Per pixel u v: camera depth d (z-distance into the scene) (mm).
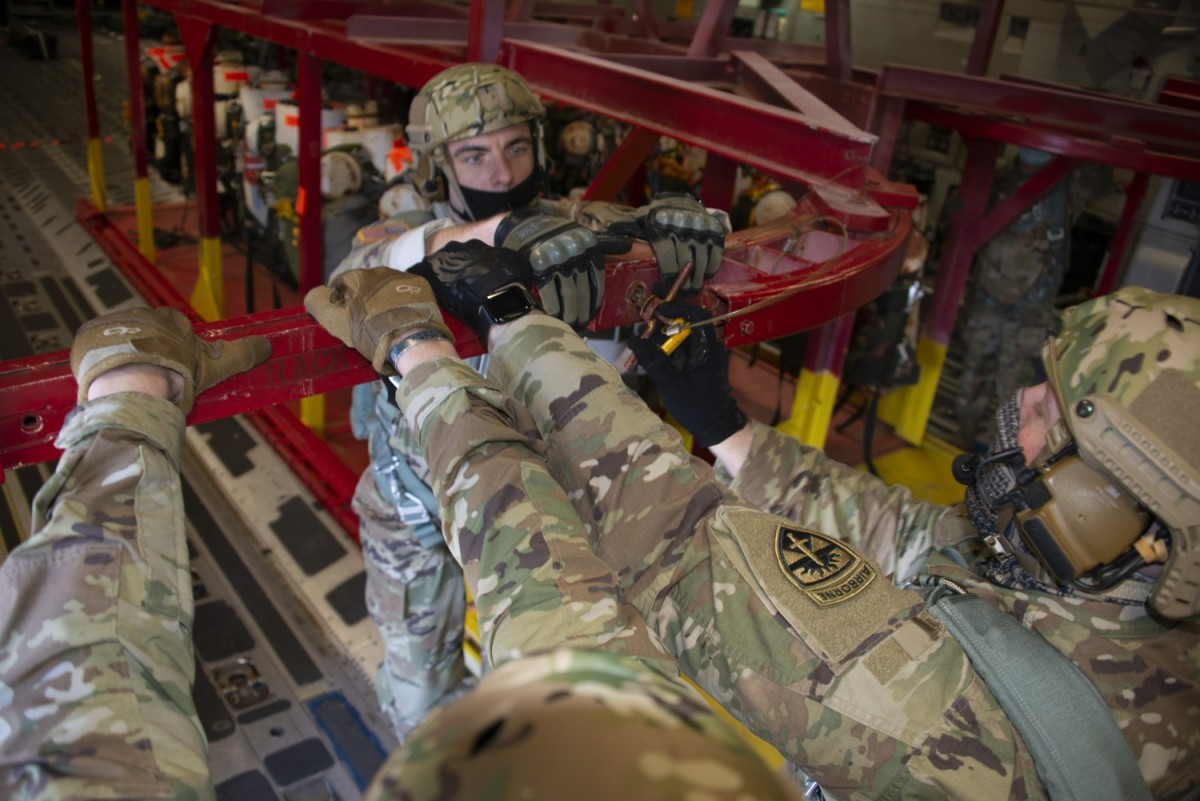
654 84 2457
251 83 6266
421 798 502
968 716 981
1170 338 994
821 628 1012
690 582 1081
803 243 2104
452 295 1292
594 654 614
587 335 2197
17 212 6938
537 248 1429
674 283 1640
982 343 4395
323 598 3293
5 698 781
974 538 1321
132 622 838
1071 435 1039
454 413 1045
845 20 3307
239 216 6445
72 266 6137
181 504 965
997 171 4562
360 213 5137
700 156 5508
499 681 588
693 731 533
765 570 1043
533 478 1009
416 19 3320
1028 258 4121
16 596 826
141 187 5961
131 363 1046
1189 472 945
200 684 2865
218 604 3223
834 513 1464
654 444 1120
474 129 1993
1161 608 998
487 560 960
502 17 2840
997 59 5031
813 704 997
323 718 2789
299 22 3680
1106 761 959
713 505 1110
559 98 2721
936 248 5227
